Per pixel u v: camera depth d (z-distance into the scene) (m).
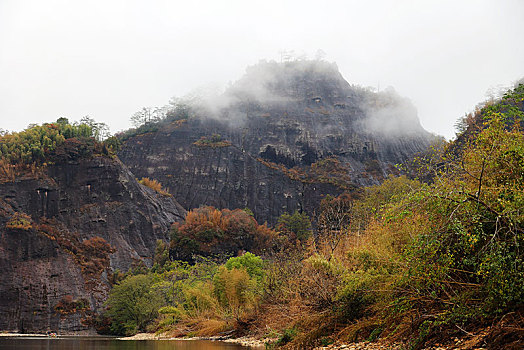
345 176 182.38
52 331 79.88
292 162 198.50
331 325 15.82
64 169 117.62
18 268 89.50
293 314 18.77
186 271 69.38
